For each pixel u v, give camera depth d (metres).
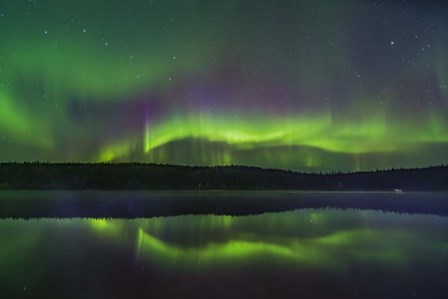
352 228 14.00
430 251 10.36
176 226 14.34
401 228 14.10
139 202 22.86
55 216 16.91
